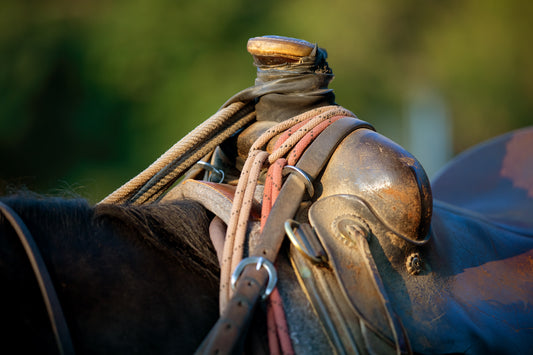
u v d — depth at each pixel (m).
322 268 4.79
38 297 4.25
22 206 4.63
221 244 4.94
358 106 45.22
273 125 5.69
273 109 5.77
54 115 41.34
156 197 5.84
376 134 5.32
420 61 47.81
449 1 47.41
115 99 41.00
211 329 4.58
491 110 48.91
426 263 5.33
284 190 5.00
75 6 43.09
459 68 46.88
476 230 6.38
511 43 46.53
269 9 42.69
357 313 4.60
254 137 5.67
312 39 42.75
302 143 5.25
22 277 4.25
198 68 41.09
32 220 4.61
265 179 5.42
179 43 41.25
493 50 46.53
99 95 41.19
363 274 4.77
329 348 4.66
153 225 4.91
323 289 4.72
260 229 4.94
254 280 4.55
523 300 5.68
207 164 6.01
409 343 4.58
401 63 47.03
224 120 5.79
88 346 4.29
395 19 46.09
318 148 5.20
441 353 4.86
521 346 5.27
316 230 4.86
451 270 5.67
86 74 41.38
